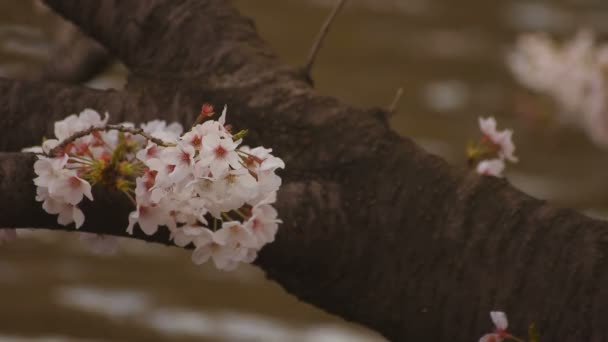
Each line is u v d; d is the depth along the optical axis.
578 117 5.48
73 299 8.69
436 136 12.45
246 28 2.86
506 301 2.62
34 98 2.76
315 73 14.02
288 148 2.69
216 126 2.45
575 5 17.34
